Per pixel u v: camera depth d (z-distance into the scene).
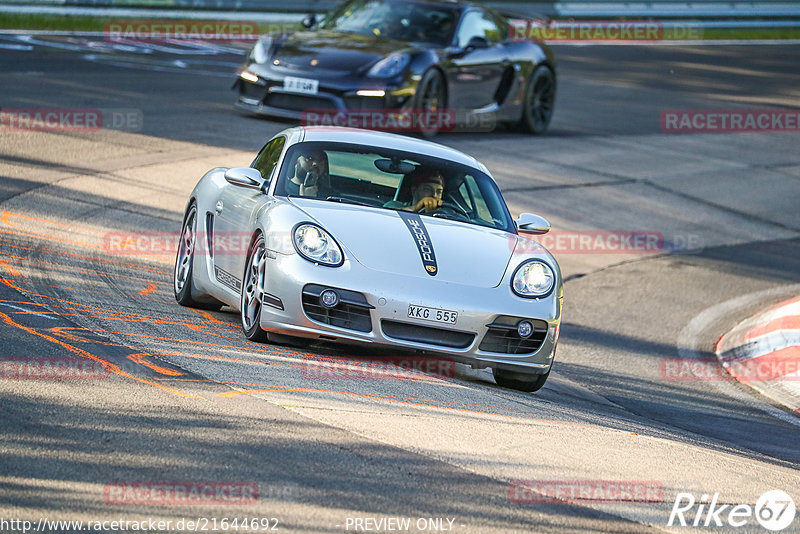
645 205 53.75
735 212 55.53
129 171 42.06
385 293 21.52
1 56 63.47
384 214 24.09
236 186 26.45
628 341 34.00
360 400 18.86
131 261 30.91
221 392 18.17
